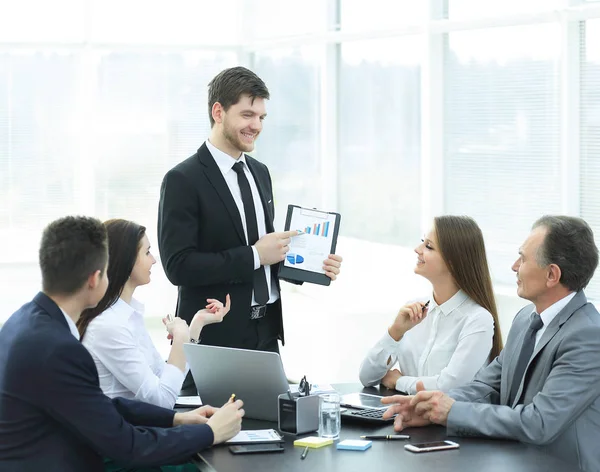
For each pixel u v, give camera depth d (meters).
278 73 8.94
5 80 8.33
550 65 6.17
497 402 3.17
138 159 8.73
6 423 2.49
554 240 2.84
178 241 3.63
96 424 2.51
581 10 5.90
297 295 9.33
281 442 2.76
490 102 6.62
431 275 3.46
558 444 2.77
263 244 3.64
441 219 3.47
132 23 8.60
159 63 8.72
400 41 7.47
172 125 8.80
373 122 7.92
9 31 8.29
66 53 8.48
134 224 3.15
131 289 3.18
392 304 7.79
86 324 3.04
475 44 6.69
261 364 2.93
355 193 8.24
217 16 8.85
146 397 3.03
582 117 6.02
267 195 3.91
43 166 8.48
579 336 2.78
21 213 8.45
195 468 3.08
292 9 8.61
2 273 8.38
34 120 8.43
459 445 2.71
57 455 2.51
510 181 6.51
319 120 8.58
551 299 2.90
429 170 7.04
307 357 6.96
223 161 3.74
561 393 2.73
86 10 8.46
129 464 2.61
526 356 2.98
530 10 6.23
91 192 8.62
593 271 2.86
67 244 2.53
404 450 2.67
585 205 6.06
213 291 3.68
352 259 8.33
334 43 8.34
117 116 8.65
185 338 3.27
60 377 2.46
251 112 3.66
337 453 2.64
